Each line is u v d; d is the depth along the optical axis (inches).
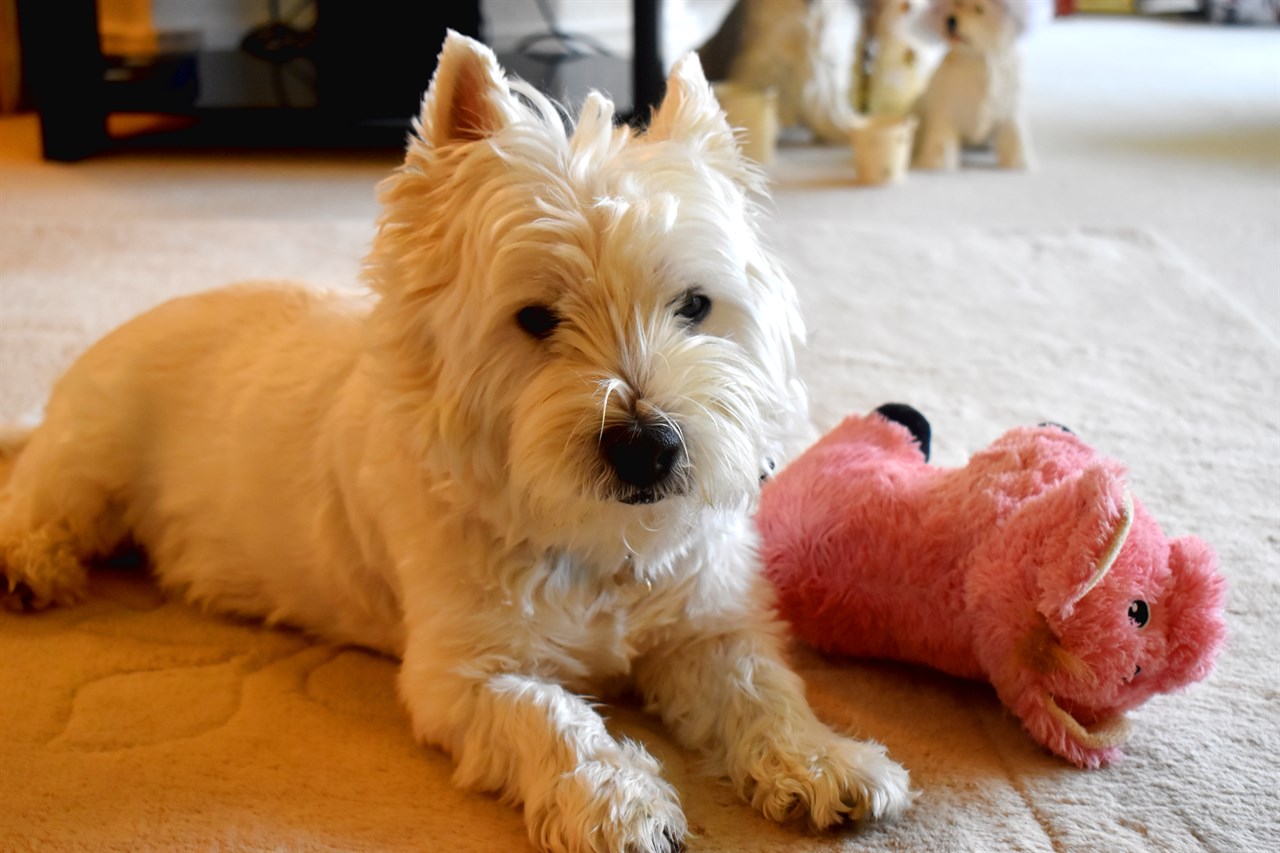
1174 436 96.8
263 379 76.4
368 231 150.6
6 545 77.2
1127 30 315.0
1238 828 57.0
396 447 66.0
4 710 66.8
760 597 69.9
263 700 68.4
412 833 57.8
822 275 136.9
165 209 161.5
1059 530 61.5
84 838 57.1
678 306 60.0
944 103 184.4
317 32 199.8
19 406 101.9
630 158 60.4
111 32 223.3
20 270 135.6
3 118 217.5
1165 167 185.2
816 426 99.1
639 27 181.0
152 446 80.0
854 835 57.4
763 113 185.2
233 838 57.1
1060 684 61.0
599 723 60.2
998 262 141.1
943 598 66.8
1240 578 76.8
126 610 78.5
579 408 56.6
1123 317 123.6
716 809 59.8
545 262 57.4
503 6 239.3
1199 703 66.3
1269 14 317.7
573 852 54.9
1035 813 58.5
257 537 74.7
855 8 201.6
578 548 62.5
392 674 71.7
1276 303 127.8
